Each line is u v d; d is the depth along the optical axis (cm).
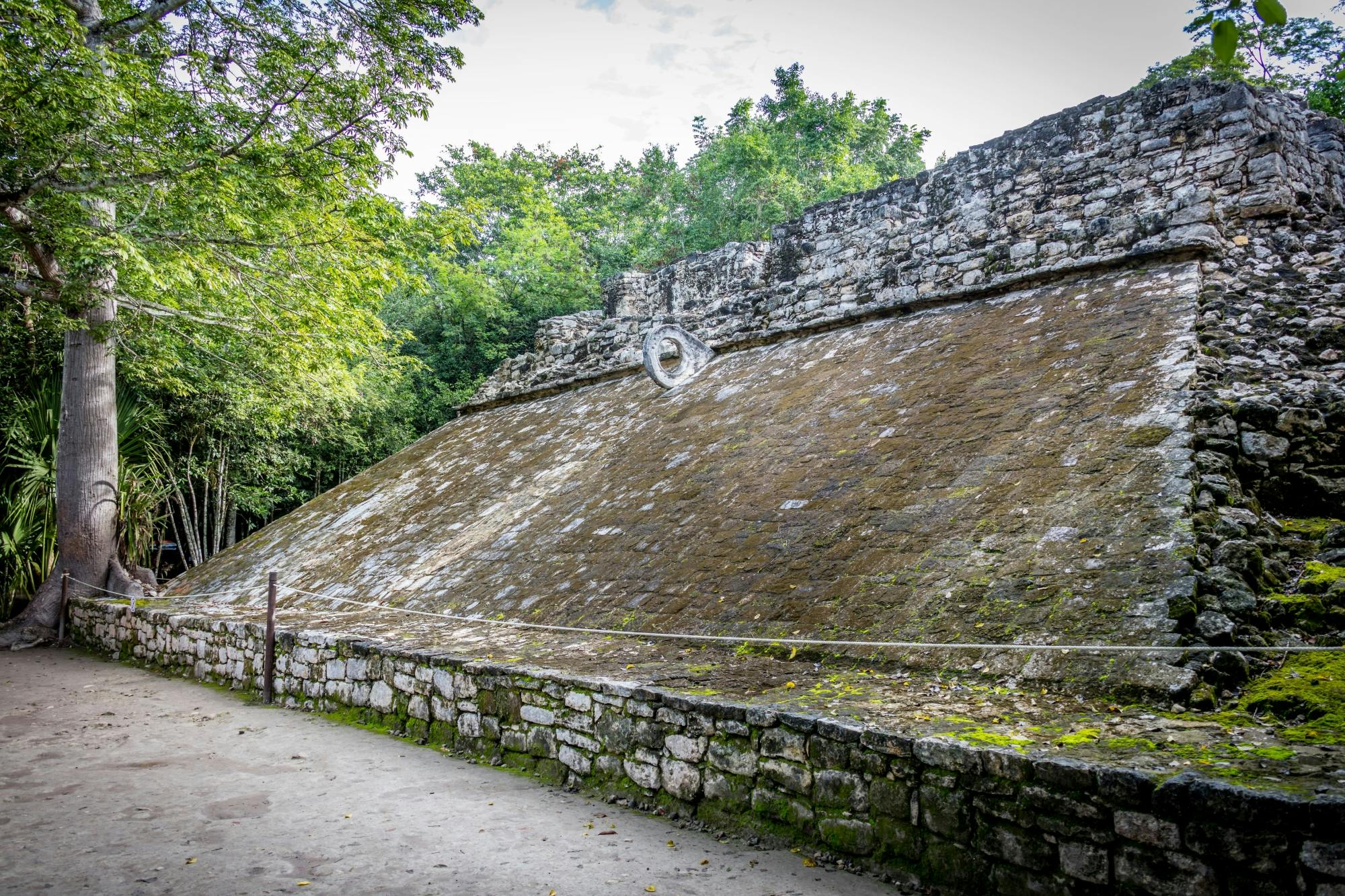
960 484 589
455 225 1441
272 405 1481
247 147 1089
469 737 590
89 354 1270
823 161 2669
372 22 1134
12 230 1081
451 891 371
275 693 796
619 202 3030
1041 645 415
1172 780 289
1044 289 838
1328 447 520
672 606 623
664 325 1141
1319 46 1390
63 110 896
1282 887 265
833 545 596
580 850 412
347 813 473
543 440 1210
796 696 436
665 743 461
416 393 2167
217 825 458
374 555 1069
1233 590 410
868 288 1014
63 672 987
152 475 1438
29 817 472
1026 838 321
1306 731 326
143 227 1172
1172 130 820
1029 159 916
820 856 384
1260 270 714
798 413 854
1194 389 558
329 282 1348
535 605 736
